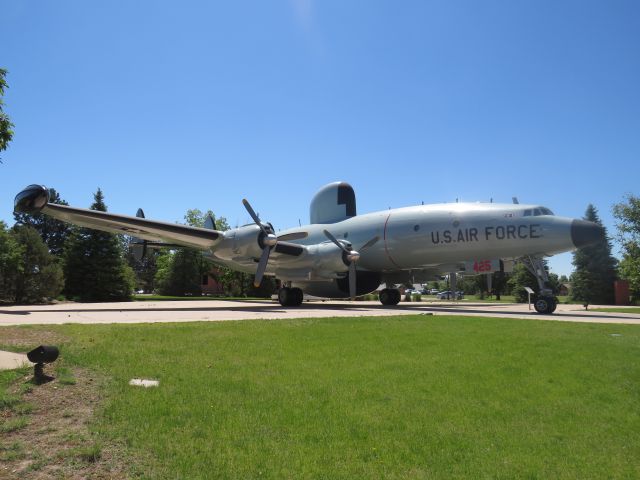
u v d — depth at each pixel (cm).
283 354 757
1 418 433
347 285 2089
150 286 7331
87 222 1675
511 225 1759
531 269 1831
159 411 466
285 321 1149
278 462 378
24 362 602
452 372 670
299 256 1911
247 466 367
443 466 388
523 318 1416
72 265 3128
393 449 414
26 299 2492
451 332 1020
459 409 523
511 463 400
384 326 1088
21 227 2591
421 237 1952
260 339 875
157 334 880
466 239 1844
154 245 2502
